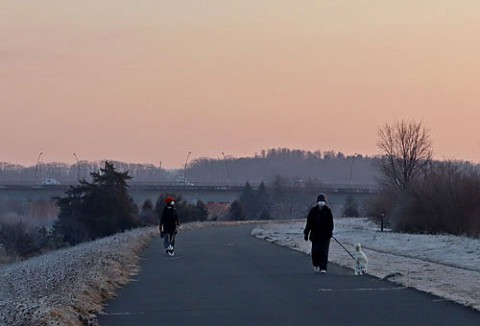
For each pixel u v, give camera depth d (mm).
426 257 82188
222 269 71750
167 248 93250
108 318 41812
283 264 76125
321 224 65938
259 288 55031
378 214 189375
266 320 40094
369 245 108125
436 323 37781
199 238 136875
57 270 64312
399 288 52781
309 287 54781
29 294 50000
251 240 128750
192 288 56062
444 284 53156
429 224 144375
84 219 198250
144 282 61031
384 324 38000
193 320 40656
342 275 63344
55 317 36438
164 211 93812
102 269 61656
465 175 143750
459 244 94500
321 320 39719
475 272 62125
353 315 41125
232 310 44094
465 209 140000
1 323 34969
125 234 132625
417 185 149125
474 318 39094
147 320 40938
